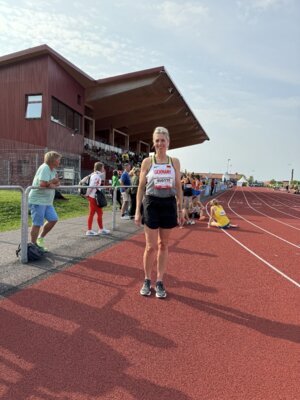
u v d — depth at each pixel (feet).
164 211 14.38
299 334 12.12
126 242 25.91
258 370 9.79
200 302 14.67
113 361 9.91
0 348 10.32
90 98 100.07
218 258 22.89
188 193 39.45
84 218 40.22
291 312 14.06
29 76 74.59
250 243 29.50
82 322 12.22
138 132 164.04
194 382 9.11
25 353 10.11
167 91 106.01
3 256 20.35
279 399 8.57
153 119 139.95
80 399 8.28
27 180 65.57
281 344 11.35
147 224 14.49
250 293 16.14
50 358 9.91
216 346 11.03
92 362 9.80
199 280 17.69
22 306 13.30
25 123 74.90
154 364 9.85
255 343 11.34
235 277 18.60
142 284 16.51
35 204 20.07
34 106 74.84
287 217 60.08
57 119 80.28
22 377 9.01
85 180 29.91
